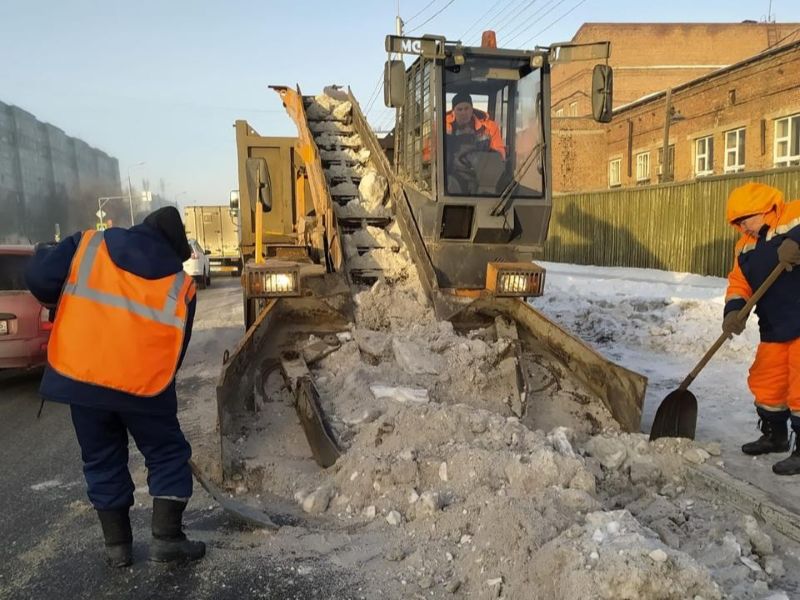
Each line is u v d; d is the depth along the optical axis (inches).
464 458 142.6
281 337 192.7
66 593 113.5
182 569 119.8
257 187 260.1
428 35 209.8
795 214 156.6
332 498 141.8
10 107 2979.8
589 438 173.5
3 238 2842.0
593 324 353.7
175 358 117.8
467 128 219.8
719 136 806.5
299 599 109.9
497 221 216.4
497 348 193.6
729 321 162.9
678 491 148.9
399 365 185.6
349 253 230.4
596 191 745.0
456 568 115.6
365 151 293.4
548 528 116.8
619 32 1327.5
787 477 155.3
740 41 1338.6
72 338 111.5
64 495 159.9
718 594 97.5
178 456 124.2
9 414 237.1
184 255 126.4
